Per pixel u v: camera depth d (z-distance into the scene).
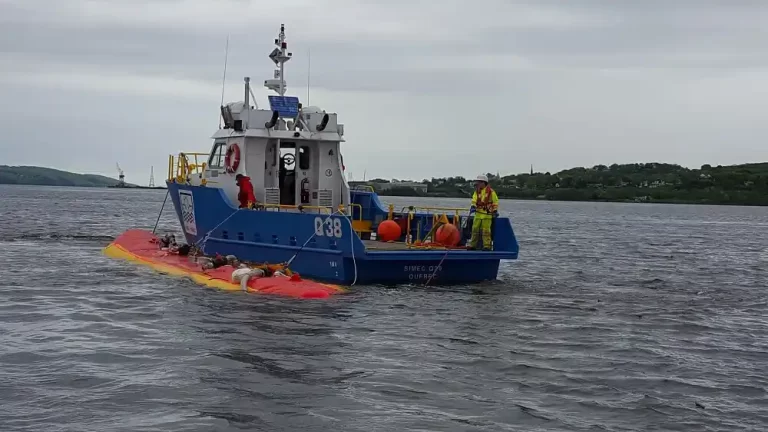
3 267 17.67
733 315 13.77
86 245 23.61
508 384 8.62
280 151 18.70
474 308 13.44
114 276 16.34
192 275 16.12
